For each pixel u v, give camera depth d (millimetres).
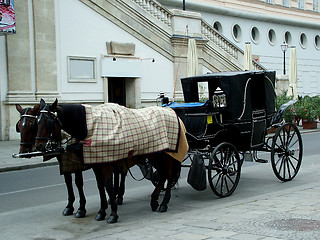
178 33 21719
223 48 24047
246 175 10039
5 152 14117
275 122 9148
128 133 6121
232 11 29859
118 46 19688
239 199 7512
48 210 7105
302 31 36469
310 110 22922
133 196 8078
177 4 26734
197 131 7852
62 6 18109
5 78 16719
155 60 21203
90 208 7172
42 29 17469
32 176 10805
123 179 7402
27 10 17125
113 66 19547
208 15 28938
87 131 5809
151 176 7906
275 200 6695
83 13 18719
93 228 5918
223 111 8125
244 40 31453
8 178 10609
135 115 6422
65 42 18203
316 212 5680
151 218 6391
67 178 6629
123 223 6129
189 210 6824
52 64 17750
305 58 36688
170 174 6984
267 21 33094
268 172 10383
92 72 19031
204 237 4766
